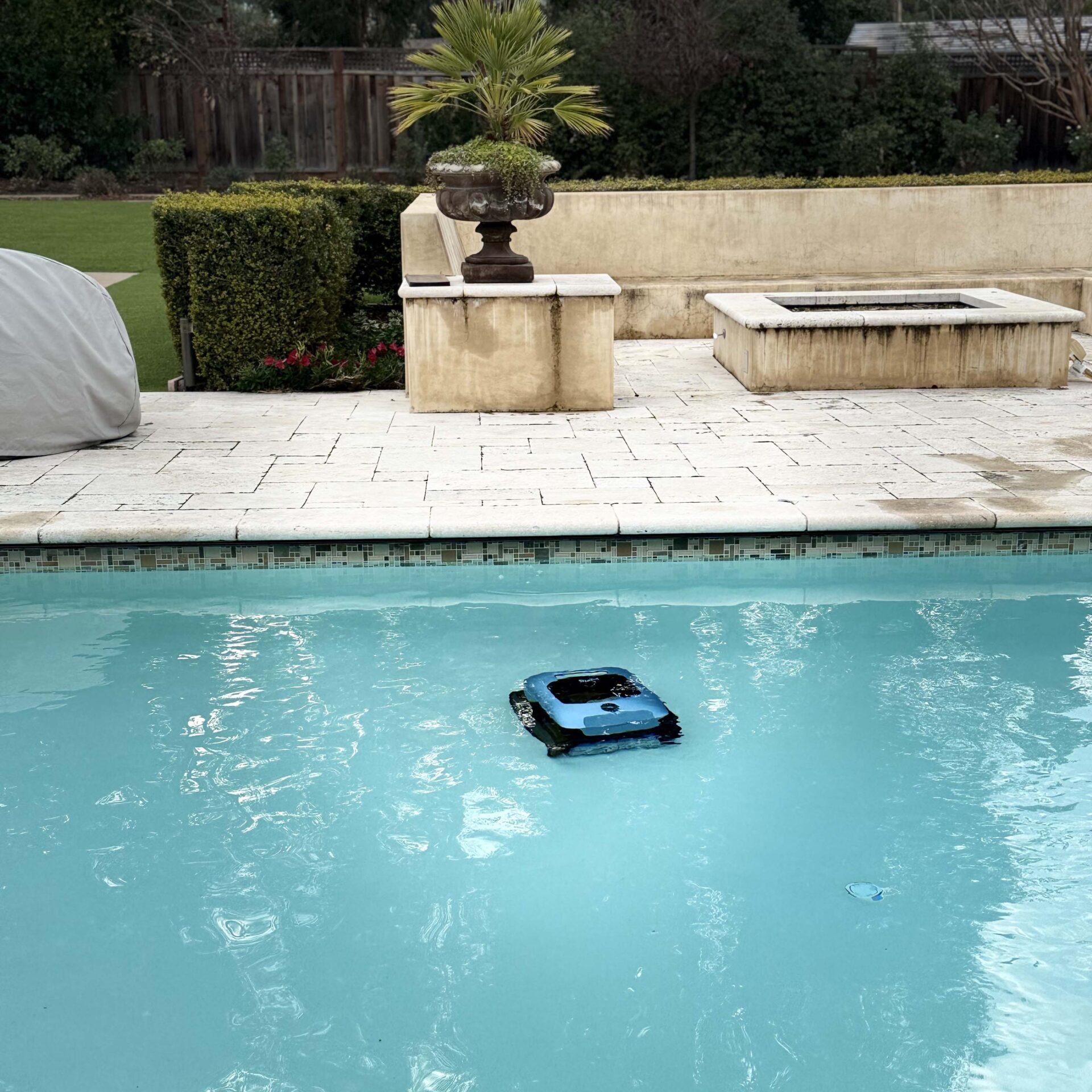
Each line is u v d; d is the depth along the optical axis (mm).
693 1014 2514
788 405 7262
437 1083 2314
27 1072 2367
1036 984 2607
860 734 3736
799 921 2828
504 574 5082
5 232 15156
